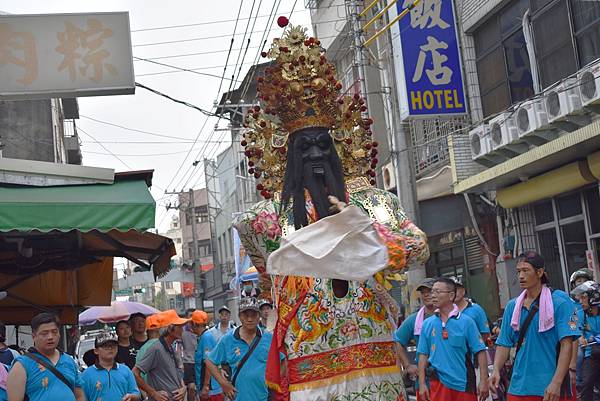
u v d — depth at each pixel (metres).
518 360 6.54
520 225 17.06
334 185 4.36
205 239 61.06
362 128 4.64
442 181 19.50
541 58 15.95
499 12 17.27
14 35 10.17
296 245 3.93
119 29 10.46
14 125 21.59
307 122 4.46
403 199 16.75
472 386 7.54
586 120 14.17
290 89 4.44
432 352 7.67
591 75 13.12
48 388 6.69
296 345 4.25
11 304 13.14
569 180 14.90
